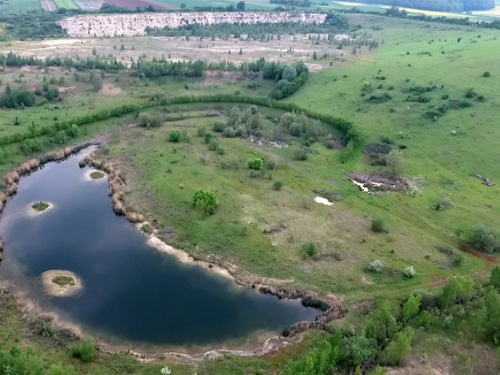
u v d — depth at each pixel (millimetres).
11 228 88250
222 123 134625
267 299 72938
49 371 50781
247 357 60875
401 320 65438
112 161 114188
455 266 79750
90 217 93250
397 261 80438
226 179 106062
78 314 68125
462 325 64188
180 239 85750
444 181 108500
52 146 119312
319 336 64125
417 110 144125
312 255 81125
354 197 101438
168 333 65625
